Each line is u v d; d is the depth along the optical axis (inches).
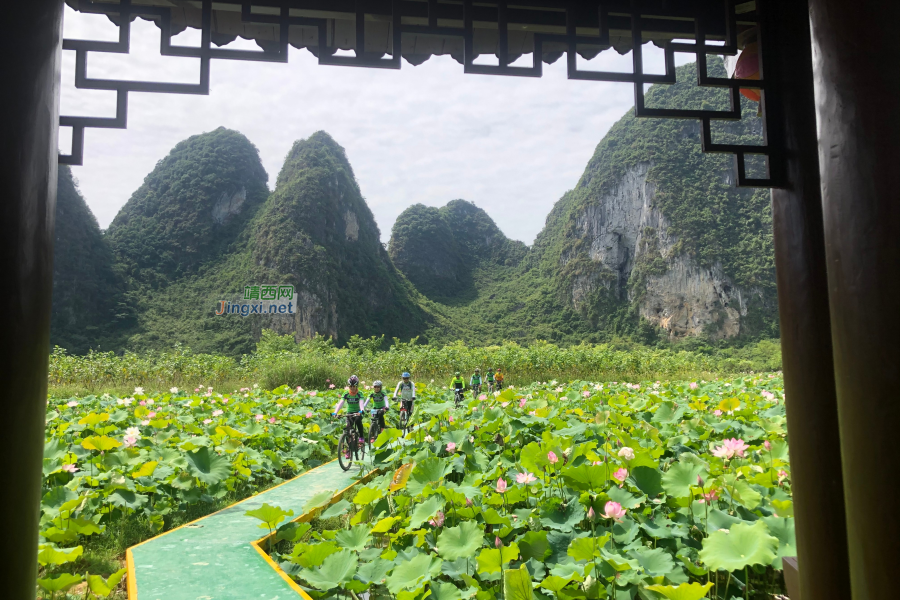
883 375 38.4
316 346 983.6
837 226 42.3
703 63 74.6
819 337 61.6
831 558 59.3
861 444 39.8
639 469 140.4
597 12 74.9
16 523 39.8
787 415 65.9
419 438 226.4
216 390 701.9
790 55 68.5
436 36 77.3
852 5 41.3
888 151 38.9
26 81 41.9
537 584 99.4
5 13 41.4
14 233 40.5
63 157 65.8
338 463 266.8
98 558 145.0
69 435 247.6
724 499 135.9
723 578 112.0
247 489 217.8
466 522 119.0
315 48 77.9
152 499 186.9
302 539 161.3
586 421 253.8
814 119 66.0
